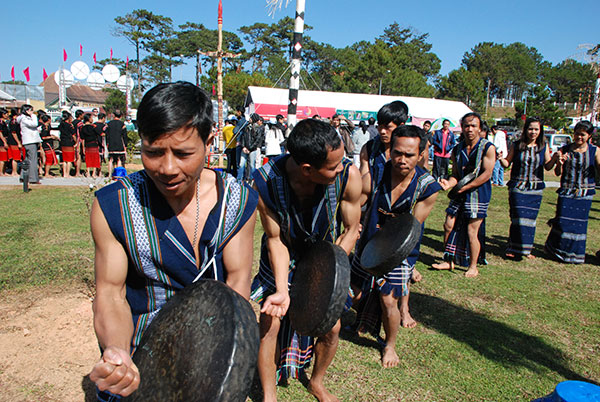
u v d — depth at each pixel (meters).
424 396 2.80
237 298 1.29
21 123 10.06
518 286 4.80
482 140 4.89
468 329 3.73
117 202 1.43
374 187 3.27
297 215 2.39
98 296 1.48
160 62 71.75
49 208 7.66
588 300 4.45
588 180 5.66
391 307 3.09
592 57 32.06
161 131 1.23
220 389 1.15
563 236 5.81
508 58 103.00
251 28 82.44
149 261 1.50
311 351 2.84
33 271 4.58
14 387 2.74
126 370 1.16
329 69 87.88
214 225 1.54
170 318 1.40
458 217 5.18
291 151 2.10
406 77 60.75
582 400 1.74
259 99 22.50
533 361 3.25
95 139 11.45
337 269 2.06
